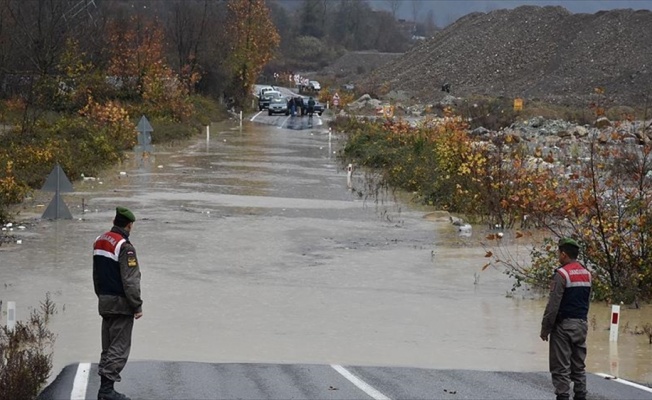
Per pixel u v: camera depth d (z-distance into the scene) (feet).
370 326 59.57
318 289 69.97
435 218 104.01
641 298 69.62
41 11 194.70
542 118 248.32
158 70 231.91
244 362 49.88
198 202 112.06
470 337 57.31
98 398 39.88
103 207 105.60
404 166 135.85
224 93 329.93
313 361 50.80
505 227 98.58
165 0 428.56
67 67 205.16
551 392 44.19
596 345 56.24
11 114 175.11
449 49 467.11
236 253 82.48
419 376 47.16
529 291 71.15
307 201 116.37
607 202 74.79
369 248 86.69
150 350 52.11
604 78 361.10
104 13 255.29
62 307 61.82
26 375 41.83
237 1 337.93
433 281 73.72
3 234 87.51
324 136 226.58
